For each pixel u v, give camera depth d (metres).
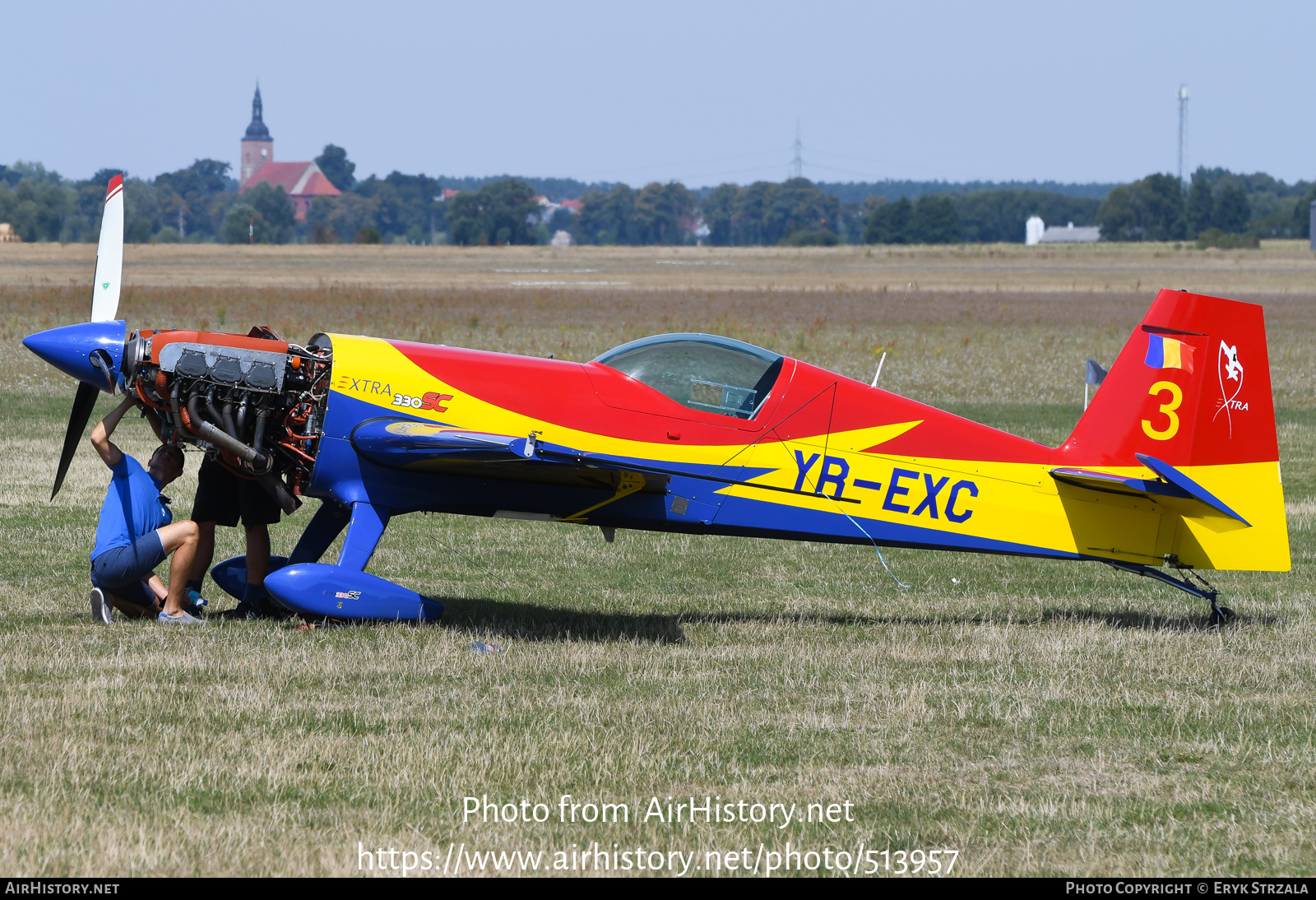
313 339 26.44
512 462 24.05
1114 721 20.06
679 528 27.02
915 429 27.09
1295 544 37.03
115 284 28.86
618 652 23.70
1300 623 27.80
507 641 24.39
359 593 24.86
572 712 19.75
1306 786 17.33
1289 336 112.25
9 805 15.07
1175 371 27.48
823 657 23.72
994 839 15.30
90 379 25.34
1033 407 68.88
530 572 31.84
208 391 24.88
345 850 14.34
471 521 38.44
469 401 25.47
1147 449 27.62
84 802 15.34
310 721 18.81
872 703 20.72
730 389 26.53
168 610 25.06
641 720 19.45
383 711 19.45
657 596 29.62
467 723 19.00
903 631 26.47
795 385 26.73
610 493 26.41
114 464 24.97
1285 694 21.83
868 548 36.44
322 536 27.81
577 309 143.38
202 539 26.48
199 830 14.61
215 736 17.94
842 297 180.50
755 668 22.88
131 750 17.23
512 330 106.19
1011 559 35.34
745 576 32.25
